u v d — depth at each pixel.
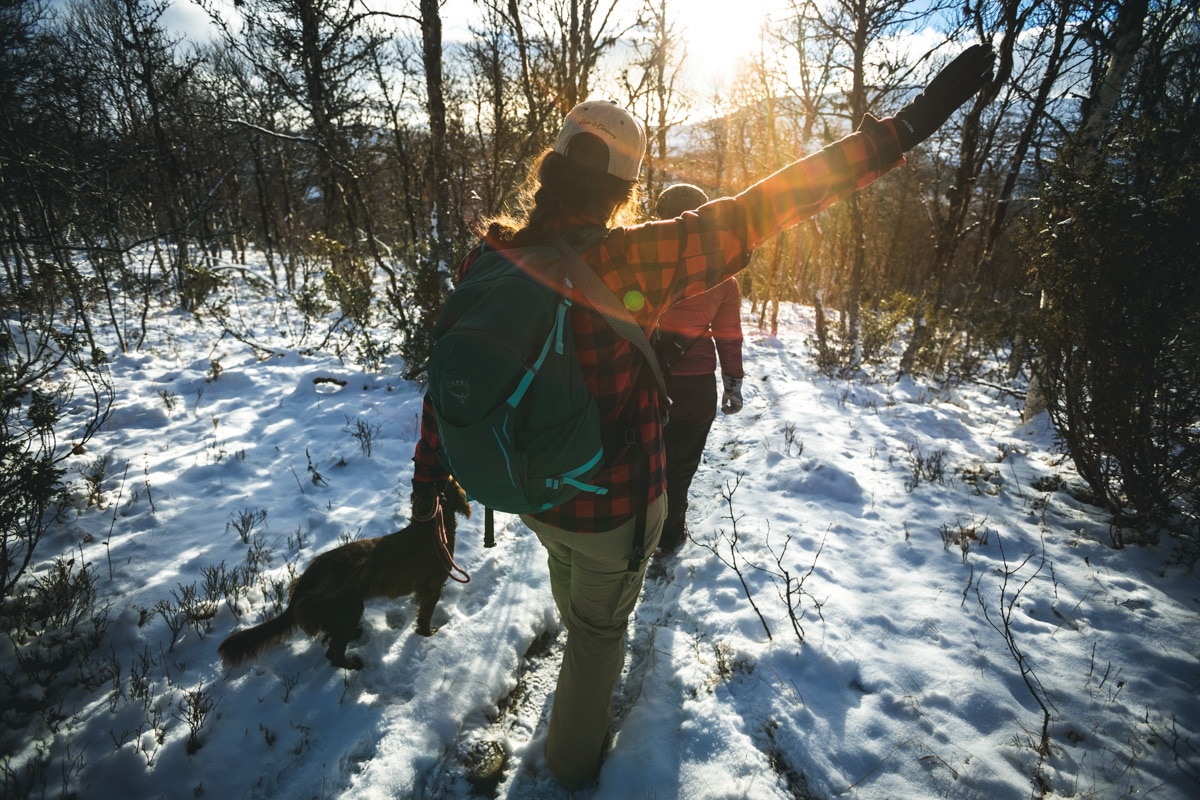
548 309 1.36
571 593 1.88
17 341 6.42
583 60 7.91
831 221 13.65
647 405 1.66
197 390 5.99
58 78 7.90
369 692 2.46
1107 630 2.70
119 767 2.11
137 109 10.98
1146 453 3.31
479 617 2.89
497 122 7.67
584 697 1.91
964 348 8.90
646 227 1.48
